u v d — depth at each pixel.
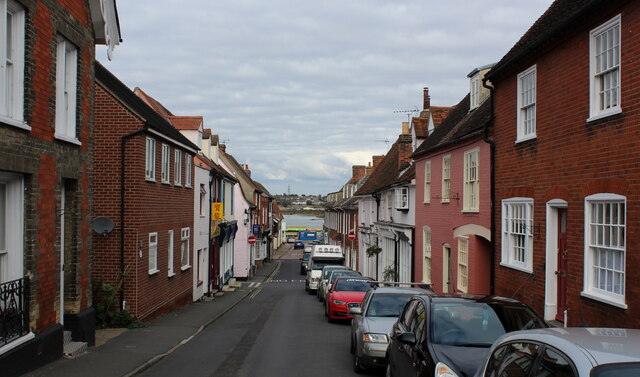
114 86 17.97
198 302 24.50
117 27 13.29
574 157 10.55
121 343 13.21
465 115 20.19
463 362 6.60
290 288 36.84
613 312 9.10
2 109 8.41
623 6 8.90
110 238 16.05
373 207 36.38
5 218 9.00
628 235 8.73
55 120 10.48
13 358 8.59
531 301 12.52
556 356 4.12
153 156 17.66
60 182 10.58
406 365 7.69
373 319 11.23
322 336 15.48
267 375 10.31
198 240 24.97
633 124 8.65
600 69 9.76
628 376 3.65
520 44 13.76
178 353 12.62
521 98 13.18
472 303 7.96
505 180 14.11
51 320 10.28
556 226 11.67
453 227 18.89
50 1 10.01
